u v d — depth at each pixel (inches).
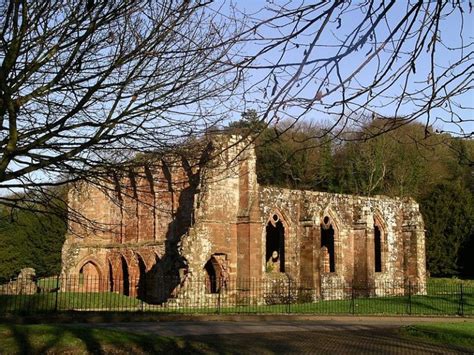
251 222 1440.7
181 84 450.3
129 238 1722.4
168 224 1585.9
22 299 1164.5
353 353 725.9
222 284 1422.2
